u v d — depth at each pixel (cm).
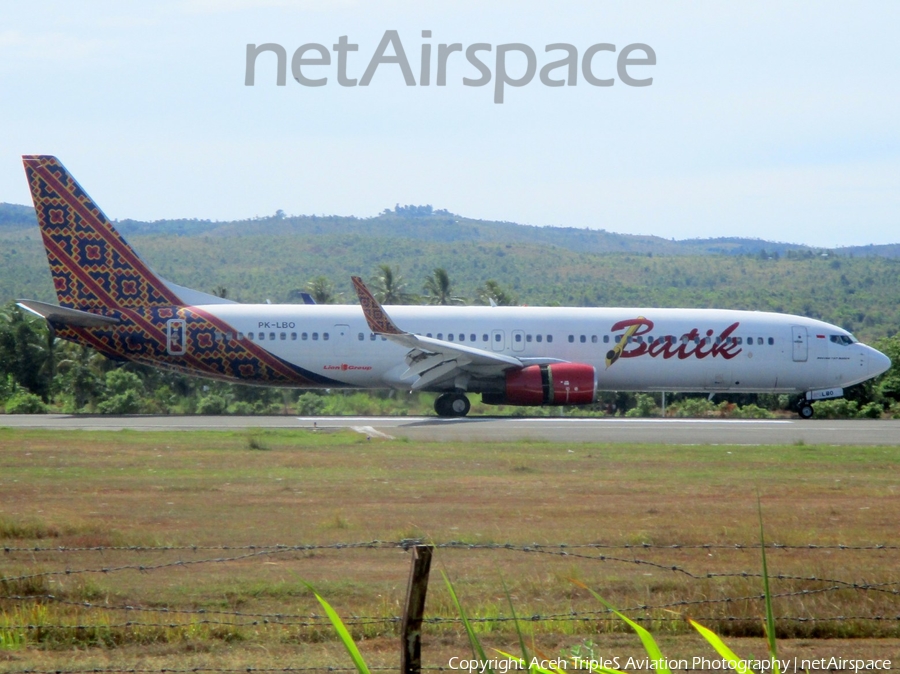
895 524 6269
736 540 5616
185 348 14912
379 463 8988
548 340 15300
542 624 4044
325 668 3428
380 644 3828
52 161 14850
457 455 9644
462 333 15238
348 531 5794
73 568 4894
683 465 9125
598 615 4131
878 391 19250
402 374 15012
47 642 3784
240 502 6856
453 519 6269
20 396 18988
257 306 15312
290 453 9694
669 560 5188
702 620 4125
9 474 8112
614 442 11288
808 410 16450
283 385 15462
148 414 17200
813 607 4231
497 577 4772
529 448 10381
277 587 4519
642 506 6856
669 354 15438
